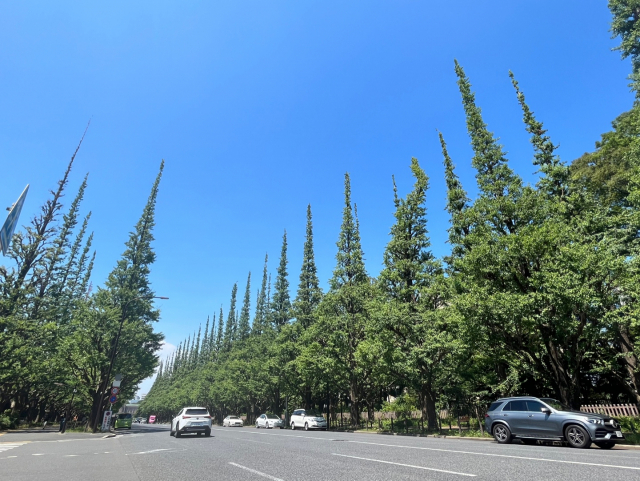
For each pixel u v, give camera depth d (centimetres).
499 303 1546
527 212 1811
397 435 2147
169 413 11756
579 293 1378
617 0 2300
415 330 2238
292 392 4212
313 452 1159
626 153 1802
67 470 918
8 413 3659
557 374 1700
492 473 705
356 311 3216
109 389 3944
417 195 2727
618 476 643
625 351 1728
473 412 2488
